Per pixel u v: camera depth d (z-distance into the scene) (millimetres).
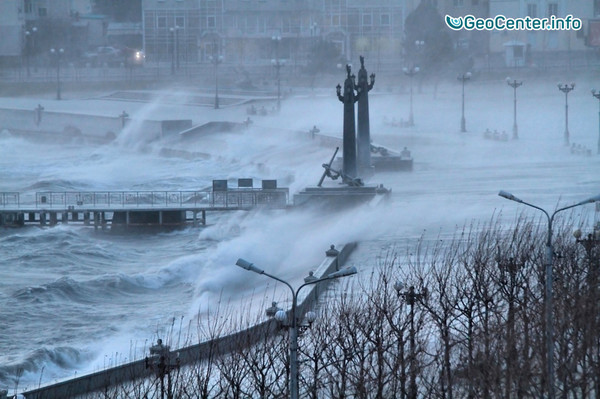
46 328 198875
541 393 119875
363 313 147625
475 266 173000
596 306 144500
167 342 170250
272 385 129125
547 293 126812
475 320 155125
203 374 134000
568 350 134125
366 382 127125
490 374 122250
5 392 133875
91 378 138000
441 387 123875
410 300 146000
